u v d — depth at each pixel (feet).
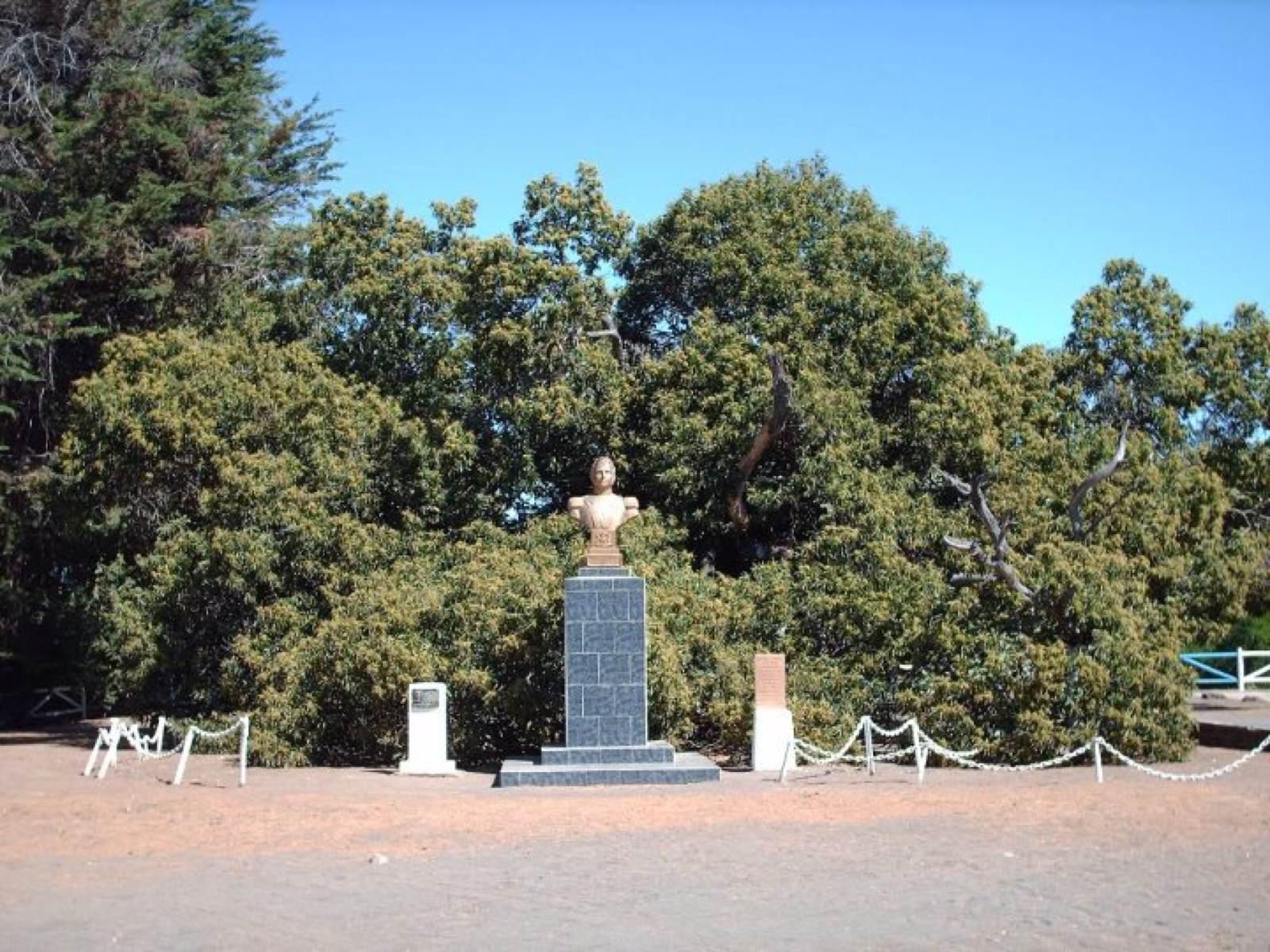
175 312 98.43
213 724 73.82
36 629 104.99
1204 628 83.97
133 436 77.77
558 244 87.20
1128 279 94.48
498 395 87.86
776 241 87.66
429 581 73.51
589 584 61.67
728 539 87.56
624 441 87.10
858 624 69.92
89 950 29.40
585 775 57.67
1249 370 95.14
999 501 74.49
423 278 87.20
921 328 85.25
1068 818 46.09
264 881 37.04
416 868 38.70
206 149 103.91
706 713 68.59
